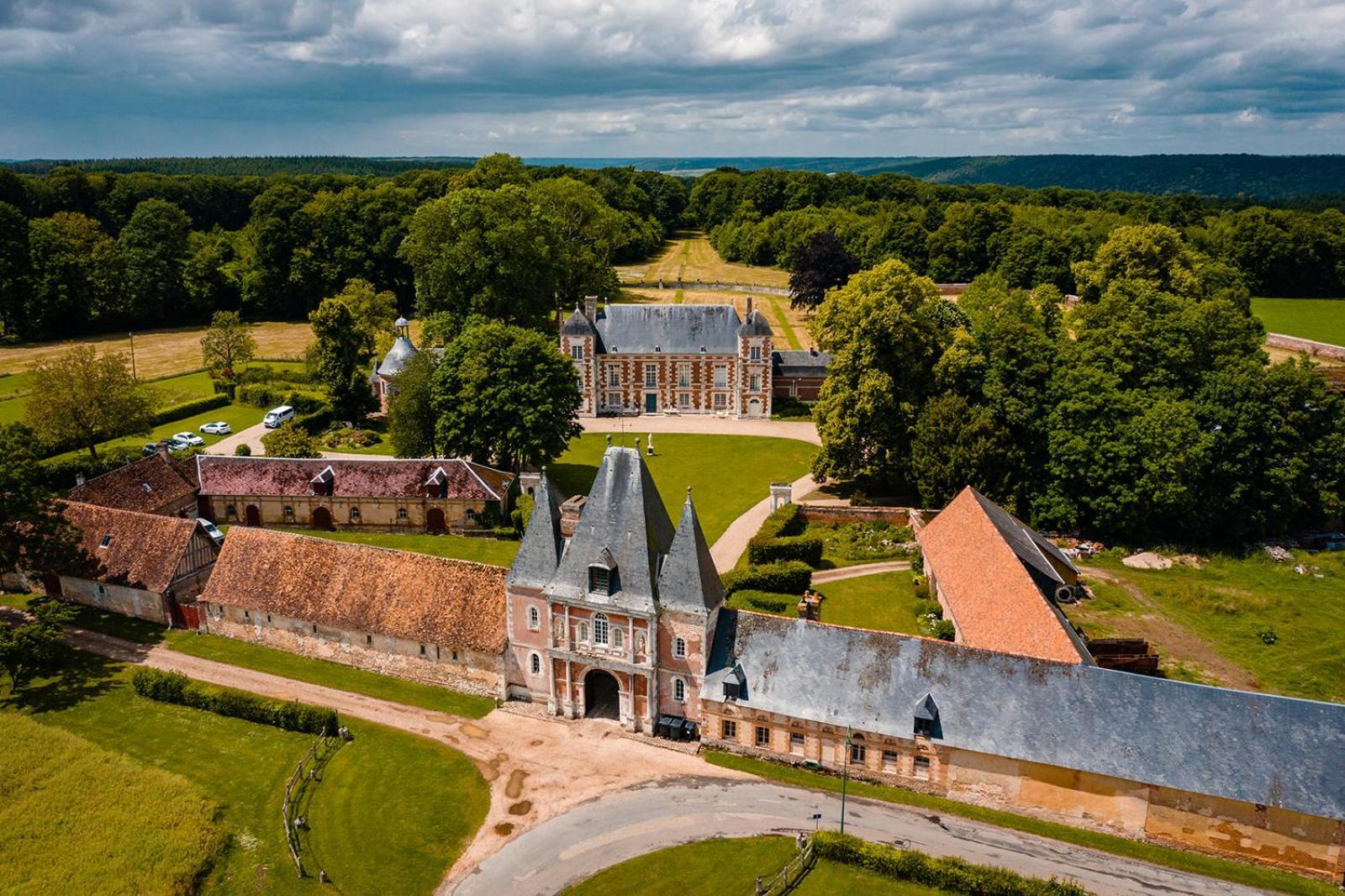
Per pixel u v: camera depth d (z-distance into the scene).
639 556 59.84
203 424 130.25
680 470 112.31
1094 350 98.25
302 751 60.50
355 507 96.00
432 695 66.69
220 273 195.62
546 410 99.12
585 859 50.56
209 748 60.81
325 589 71.00
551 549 63.00
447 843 52.00
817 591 81.62
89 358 109.31
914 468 95.38
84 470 104.81
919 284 100.75
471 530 95.44
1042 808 53.12
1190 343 98.56
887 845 49.91
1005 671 55.00
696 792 56.06
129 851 50.78
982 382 97.31
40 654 67.12
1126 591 82.81
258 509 97.19
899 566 87.06
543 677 64.81
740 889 48.28
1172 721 51.56
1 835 52.00
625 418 135.25
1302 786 48.53
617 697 67.00
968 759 53.84
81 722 63.47
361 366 145.38
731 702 58.69
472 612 66.50
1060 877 48.56
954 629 70.50
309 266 192.00
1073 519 90.44
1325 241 198.62
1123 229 130.38
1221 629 76.06
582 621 61.50
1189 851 50.78
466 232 141.50
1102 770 51.00
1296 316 180.25
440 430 102.00
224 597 73.69
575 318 132.25
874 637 57.97
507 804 55.09
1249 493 90.44
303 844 52.12
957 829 52.56
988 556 71.31
